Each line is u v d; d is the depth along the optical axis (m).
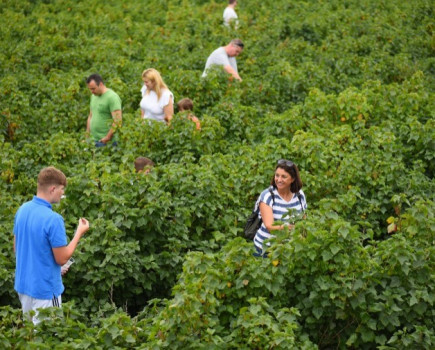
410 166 9.95
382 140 9.59
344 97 11.16
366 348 6.12
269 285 5.87
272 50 16.59
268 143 9.42
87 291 7.00
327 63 15.54
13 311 5.78
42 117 12.19
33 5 23.59
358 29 18.58
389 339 6.08
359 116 11.05
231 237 8.02
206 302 5.57
